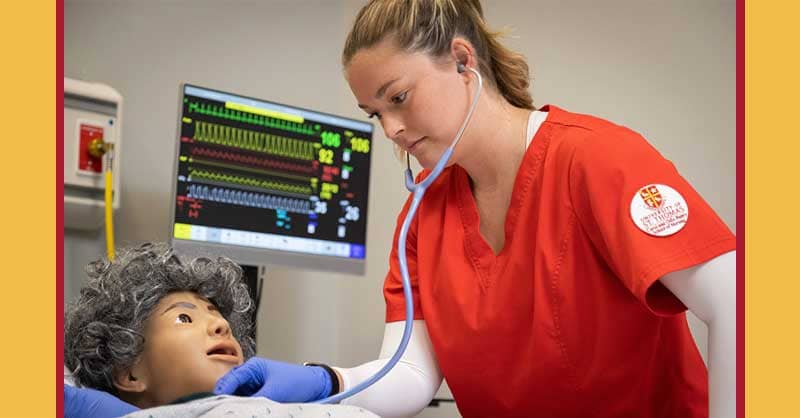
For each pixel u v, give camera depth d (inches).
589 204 49.8
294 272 94.5
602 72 87.1
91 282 53.1
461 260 56.1
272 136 80.4
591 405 53.2
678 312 47.5
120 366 50.5
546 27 90.0
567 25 89.2
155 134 84.9
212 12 90.0
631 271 46.1
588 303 51.0
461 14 52.2
